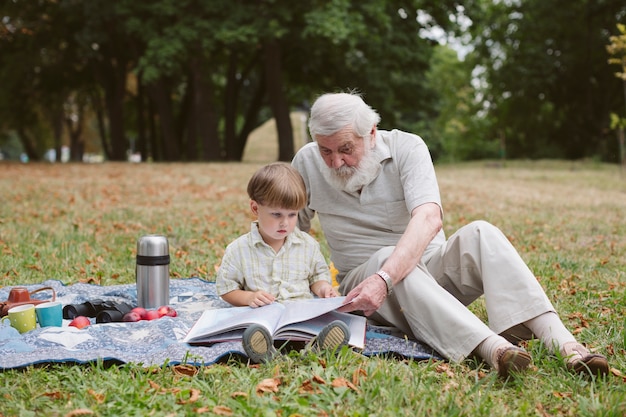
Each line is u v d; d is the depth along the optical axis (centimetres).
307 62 2600
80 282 516
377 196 377
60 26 2670
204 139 2489
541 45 3266
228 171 1719
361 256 387
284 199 356
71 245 662
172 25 2209
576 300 473
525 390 292
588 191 1482
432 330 330
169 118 2656
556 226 880
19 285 497
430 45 2611
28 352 322
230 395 275
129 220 854
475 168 2617
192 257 616
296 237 382
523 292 327
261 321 322
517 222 909
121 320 385
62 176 1524
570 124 3588
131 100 3762
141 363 304
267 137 5206
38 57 2823
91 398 272
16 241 682
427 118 5297
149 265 412
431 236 346
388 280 330
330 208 389
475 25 2634
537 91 3356
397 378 291
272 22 2047
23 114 3375
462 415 260
